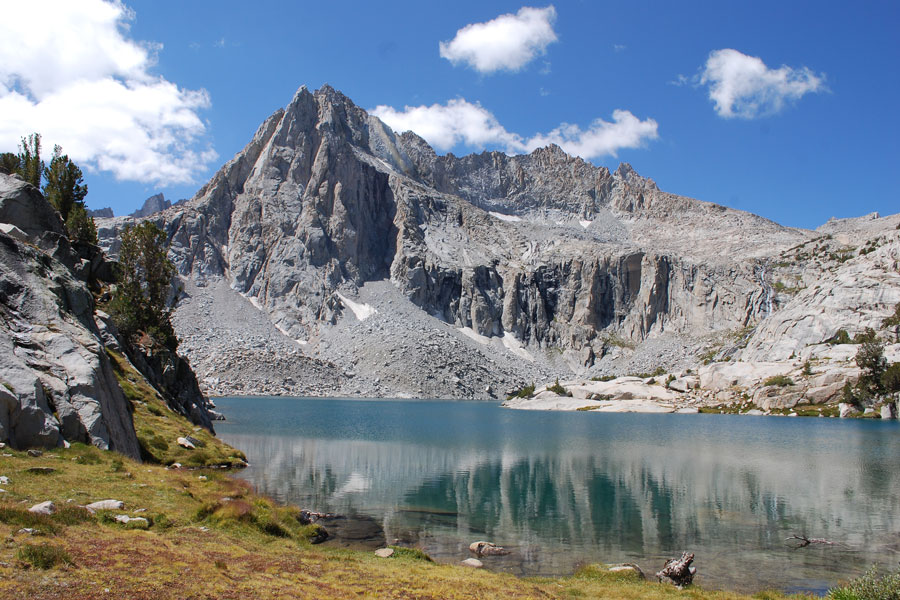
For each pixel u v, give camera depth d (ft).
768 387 483.51
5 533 60.49
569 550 109.70
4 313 116.67
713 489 170.71
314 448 249.75
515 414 504.84
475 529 124.16
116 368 191.01
